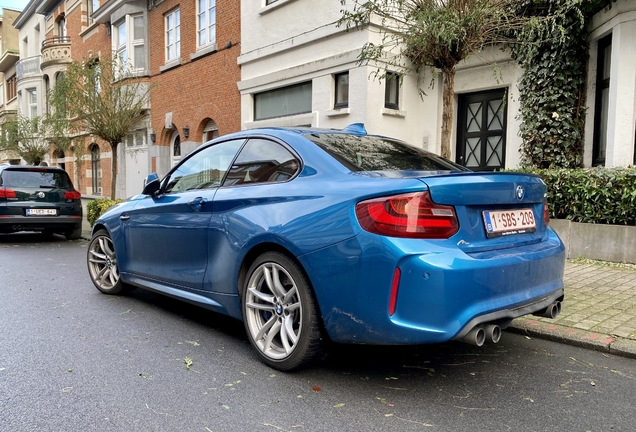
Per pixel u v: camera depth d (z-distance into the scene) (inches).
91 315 186.7
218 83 527.5
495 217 120.9
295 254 122.4
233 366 136.6
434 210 108.9
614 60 294.8
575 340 152.8
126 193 732.0
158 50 628.4
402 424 104.7
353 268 111.7
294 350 126.2
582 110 333.7
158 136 642.8
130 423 104.7
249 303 139.1
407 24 230.8
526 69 343.9
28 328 169.8
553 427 103.7
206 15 545.6
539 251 125.9
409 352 148.3
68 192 417.4
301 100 434.0
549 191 286.7
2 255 340.8
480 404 114.1
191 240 160.4
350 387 123.0
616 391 121.3
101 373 131.3
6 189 387.2
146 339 159.5
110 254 216.1
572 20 318.7
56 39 979.9
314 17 404.2
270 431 101.8
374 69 362.0
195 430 102.1
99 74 442.9
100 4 795.4
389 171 128.8
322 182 126.5
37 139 716.7
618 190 261.6
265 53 457.1
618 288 211.5
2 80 1424.7
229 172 157.2
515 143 365.7
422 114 404.2
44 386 122.9
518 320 169.6
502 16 223.9
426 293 104.8
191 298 163.5
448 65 223.1
